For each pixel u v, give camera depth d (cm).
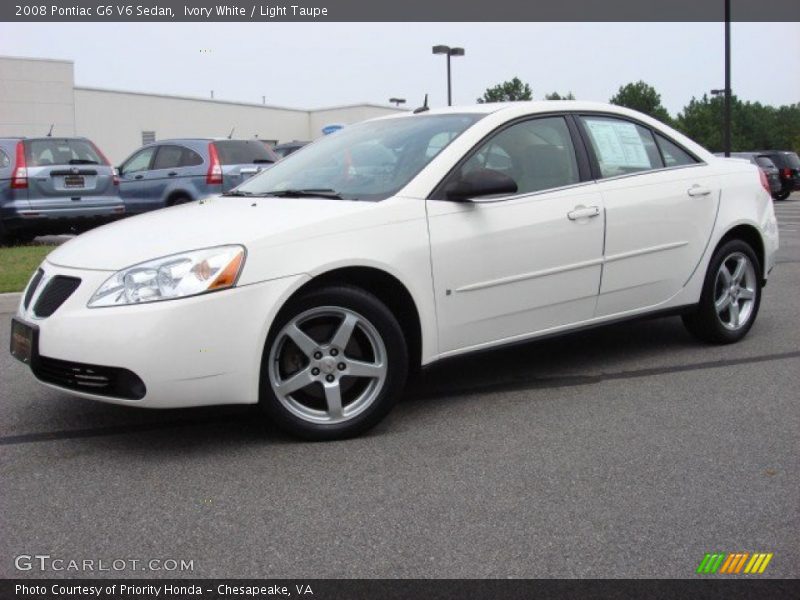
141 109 3950
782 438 400
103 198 1213
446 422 428
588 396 469
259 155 1394
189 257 366
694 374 511
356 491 341
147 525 312
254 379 373
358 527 310
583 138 496
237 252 369
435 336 425
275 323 380
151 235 393
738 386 485
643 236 505
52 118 3462
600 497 334
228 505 329
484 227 435
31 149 1161
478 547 294
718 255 557
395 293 418
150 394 357
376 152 470
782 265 1020
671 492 338
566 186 477
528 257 452
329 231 392
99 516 320
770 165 2866
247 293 368
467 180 419
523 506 326
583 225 474
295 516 319
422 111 514
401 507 326
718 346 579
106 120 3803
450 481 351
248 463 372
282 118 4725
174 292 359
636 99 7219
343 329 394
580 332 491
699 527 307
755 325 648
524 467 366
